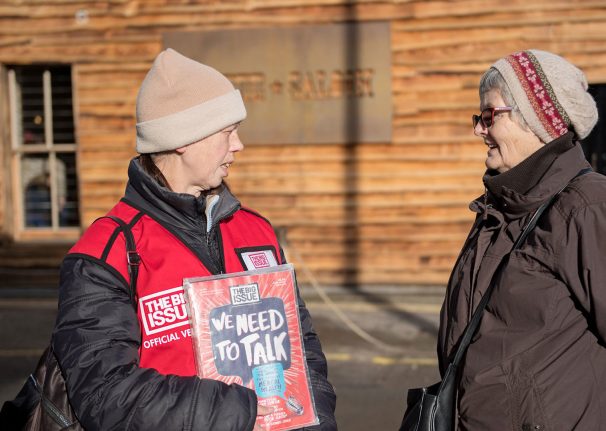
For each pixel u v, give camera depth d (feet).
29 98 30.40
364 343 21.93
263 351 6.41
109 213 6.73
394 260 28.30
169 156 6.72
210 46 28.25
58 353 6.05
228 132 6.78
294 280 6.79
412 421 6.91
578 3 26.61
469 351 6.60
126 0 28.68
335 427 6.75
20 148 30.25
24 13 29.25
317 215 28.50
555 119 6.63
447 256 28.02
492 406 6.39
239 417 5.93
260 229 7.43
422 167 27.86
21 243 30.04
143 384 5.87
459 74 27.40
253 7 28.02
